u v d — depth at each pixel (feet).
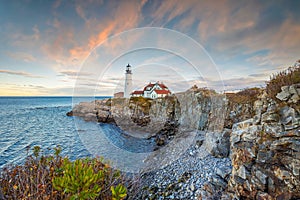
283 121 9.95
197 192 13.82
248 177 10.21
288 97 10.44
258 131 11.18
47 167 9.06
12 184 7.52
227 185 12.78
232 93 33.58
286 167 8.62
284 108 10.34
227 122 29.68
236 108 30.04
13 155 25.98
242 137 12.12
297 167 8.13
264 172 9.45
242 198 10.20
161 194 14.51
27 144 31.86
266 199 8.69
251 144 11.16
